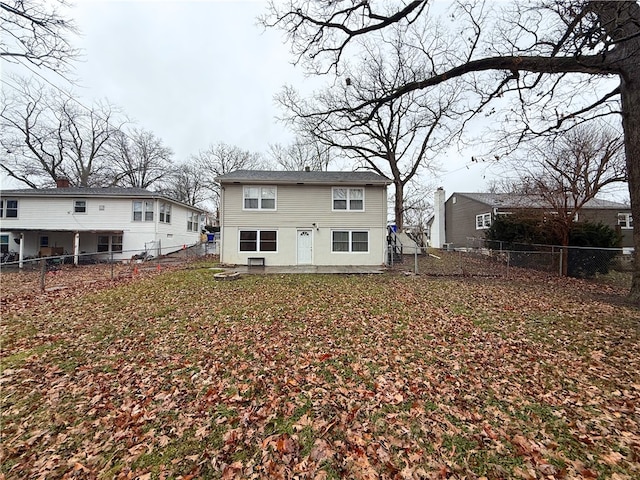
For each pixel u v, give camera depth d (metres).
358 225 16.36
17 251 19.86
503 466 2.45
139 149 36.06
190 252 23.12
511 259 15.55
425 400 3.42
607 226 13.62
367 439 2.80
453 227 29.59
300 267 15.33
